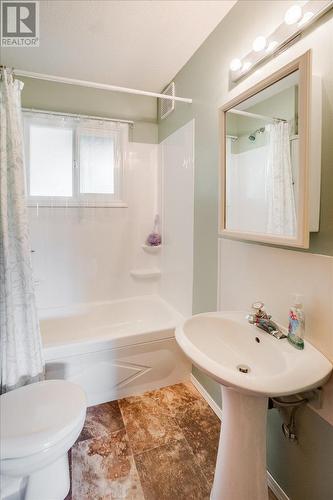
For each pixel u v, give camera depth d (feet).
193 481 4.17
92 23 5.03
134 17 4.89
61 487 3.84
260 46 3.71
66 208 7.72
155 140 8.58
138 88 7.77
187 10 4.73
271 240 3.65
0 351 4.53
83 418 3.80
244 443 3.31
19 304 4.75
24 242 4.73
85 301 8.20
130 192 8.42
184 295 6.98
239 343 3.90
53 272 7.75
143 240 8.75
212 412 5.65
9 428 3.40
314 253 3.21
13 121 4.60
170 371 6.48
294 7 3.14
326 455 3.15
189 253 6.63
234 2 4.55
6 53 5.98
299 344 3.19
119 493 3.99
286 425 3.59
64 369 5.45
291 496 3.70
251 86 4.08
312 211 3.09
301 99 2.99
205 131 5.68
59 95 7.38
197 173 6.09
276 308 3.84
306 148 2.97
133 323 8.40
